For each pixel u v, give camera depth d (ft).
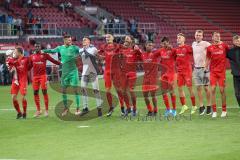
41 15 143.33
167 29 169.78
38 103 58.34
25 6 143.13
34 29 133.08
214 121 51.57
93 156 36.65
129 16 165.58
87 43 58.34
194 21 177.88
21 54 56.90
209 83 55.98
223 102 55.11
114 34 149.38
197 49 56.70
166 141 41.52
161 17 172.76
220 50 54.13
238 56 54.65
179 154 36.52
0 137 45.55
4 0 139.03
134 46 56.54
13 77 57.00
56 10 147.95
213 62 54.39
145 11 171.22
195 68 56.80
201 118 53.98
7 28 128.67
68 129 48.91
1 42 125.18
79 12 153.69
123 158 35.76
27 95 85.25
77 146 40.55
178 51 56.29
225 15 185.68
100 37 144.46
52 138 44.37
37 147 40.55
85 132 46.98
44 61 57.77
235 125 48.67
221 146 38.91
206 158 34.94
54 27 138.10
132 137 43.70
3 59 111.24
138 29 157.48
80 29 144.56
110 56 56.90
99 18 153.17
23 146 41.11
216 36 54.13
